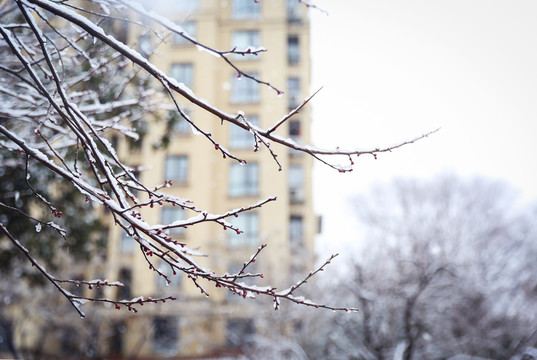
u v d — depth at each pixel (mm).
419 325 14961
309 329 16797
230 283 3041
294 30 30281
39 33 2965
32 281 10547
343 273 16875
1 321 19031
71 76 6555
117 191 3029
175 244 3098
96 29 2883
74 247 10219
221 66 28203
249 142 26953
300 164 27750
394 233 19906
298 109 2910
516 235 25094
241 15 29281
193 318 22047
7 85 5574
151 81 7660
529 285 18125
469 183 25938
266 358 17031
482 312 17062
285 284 17484
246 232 25266
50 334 21484
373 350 14578
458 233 20672
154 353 22422
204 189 24859
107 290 20219
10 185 8469
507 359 15984
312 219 26781
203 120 25984
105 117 7250
